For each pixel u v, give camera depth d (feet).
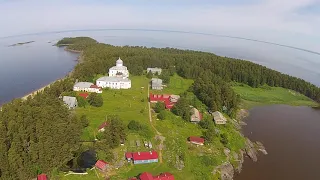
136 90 620.90
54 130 340.39
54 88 548.31
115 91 604.49
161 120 462.19
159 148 387.34
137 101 547.08
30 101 423.64
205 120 483.51
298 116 620.90
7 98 649.20
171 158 369.71
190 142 422.00
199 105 561.84
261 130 534.78
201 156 395.96
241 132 516.73
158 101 529.86
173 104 522.06
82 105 498.69
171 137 414.00
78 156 351.67
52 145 327.26
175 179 338.54
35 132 336.29
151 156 358.84
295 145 481.05
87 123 414.82
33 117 358.64
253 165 413.39
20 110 369.30
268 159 431.84
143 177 312.50
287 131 536.83
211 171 373.61
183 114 490.49
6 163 305.12
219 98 579.48
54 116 367.86
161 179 316.60
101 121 438.81
